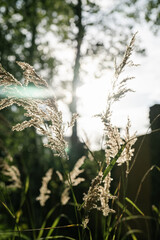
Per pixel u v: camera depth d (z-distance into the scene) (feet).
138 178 11.11
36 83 5.51
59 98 43.21
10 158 5.87
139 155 11.25
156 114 10.51
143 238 9.97
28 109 5.56
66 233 14.71
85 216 5.31
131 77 5.23
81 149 19.44
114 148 5.42
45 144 5.58
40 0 54.70
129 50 5.30
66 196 9.02
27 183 8.25
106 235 5.96
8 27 55.31
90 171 14.25
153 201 10.03
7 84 5.47
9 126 5.53
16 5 54.70
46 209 15.60
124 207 5.85
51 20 57.88
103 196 5.36
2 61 52.24
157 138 10.34
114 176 12.65
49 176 9.34
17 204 16.05
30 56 54.19
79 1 49.29
